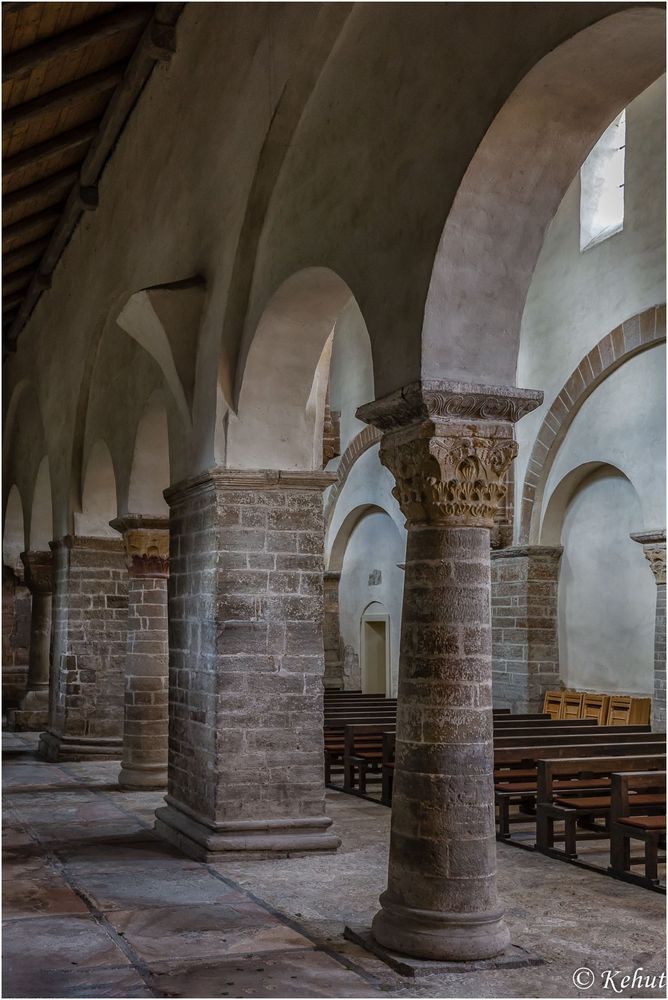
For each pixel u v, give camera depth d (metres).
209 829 8.87
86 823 10.68
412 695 6.17
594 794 9.64
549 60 5.56
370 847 9.29
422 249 6.36
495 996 5.44
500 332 6.41
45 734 16.86
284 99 8.32
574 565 16.19
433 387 6.11
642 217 14.62
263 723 9.04
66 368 16.48
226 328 9.31
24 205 15.20
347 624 22.02
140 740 13.12
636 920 6.92
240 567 9.16
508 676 16.72
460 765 6.02
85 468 15.59
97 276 14.54
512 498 17.09
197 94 10.69
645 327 14.32
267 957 6.11
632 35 5.33
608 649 15.36
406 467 6.32
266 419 9.38
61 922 6.88
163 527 13.02
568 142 6.14
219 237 9.74
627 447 14.71
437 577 6.18
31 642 20.66
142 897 7.55
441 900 5.93
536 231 6.40
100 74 12.38
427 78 6.61
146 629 13.28
